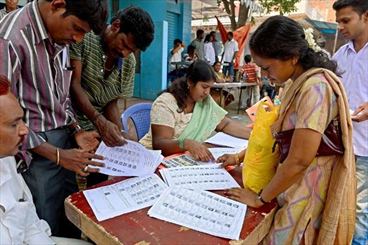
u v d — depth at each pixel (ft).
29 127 3.61
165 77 20.81
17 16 3.31
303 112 2.79
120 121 6.17
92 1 3.07
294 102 2.98
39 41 3.36
